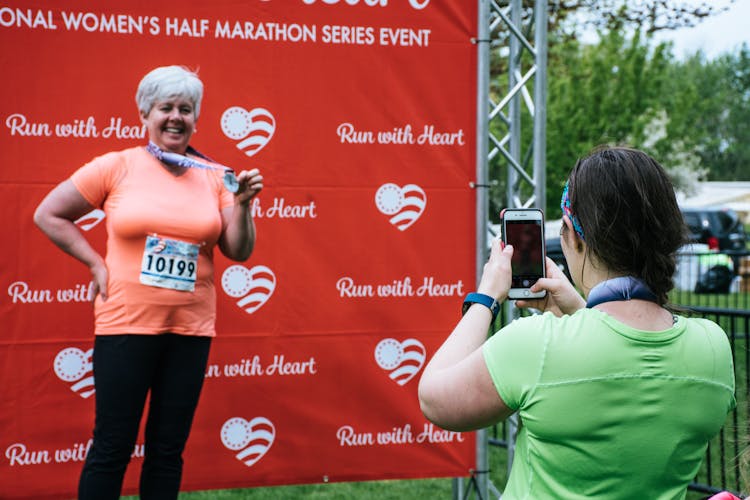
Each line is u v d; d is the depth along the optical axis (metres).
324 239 3.83
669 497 1.41
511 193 4.28
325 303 3.84
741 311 4.52
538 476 1.44
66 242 3.10
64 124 3.54
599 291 1.46
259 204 3.76
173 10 3.62
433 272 3.92
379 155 3.86
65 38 3.52
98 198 3.12
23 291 3.55
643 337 1.40
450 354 1.53
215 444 3.77
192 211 3.12
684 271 13.41
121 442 3.03
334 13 3.78
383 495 4.66
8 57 3.48
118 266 3.06
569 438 1.39
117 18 3.56
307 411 3.84
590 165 1.47
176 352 3.11
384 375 3.90
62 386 3.61
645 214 1.41
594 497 1.40
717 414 1.43
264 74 3.73
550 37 13.41
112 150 3.58
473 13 3.90
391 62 3.85
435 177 3.91
